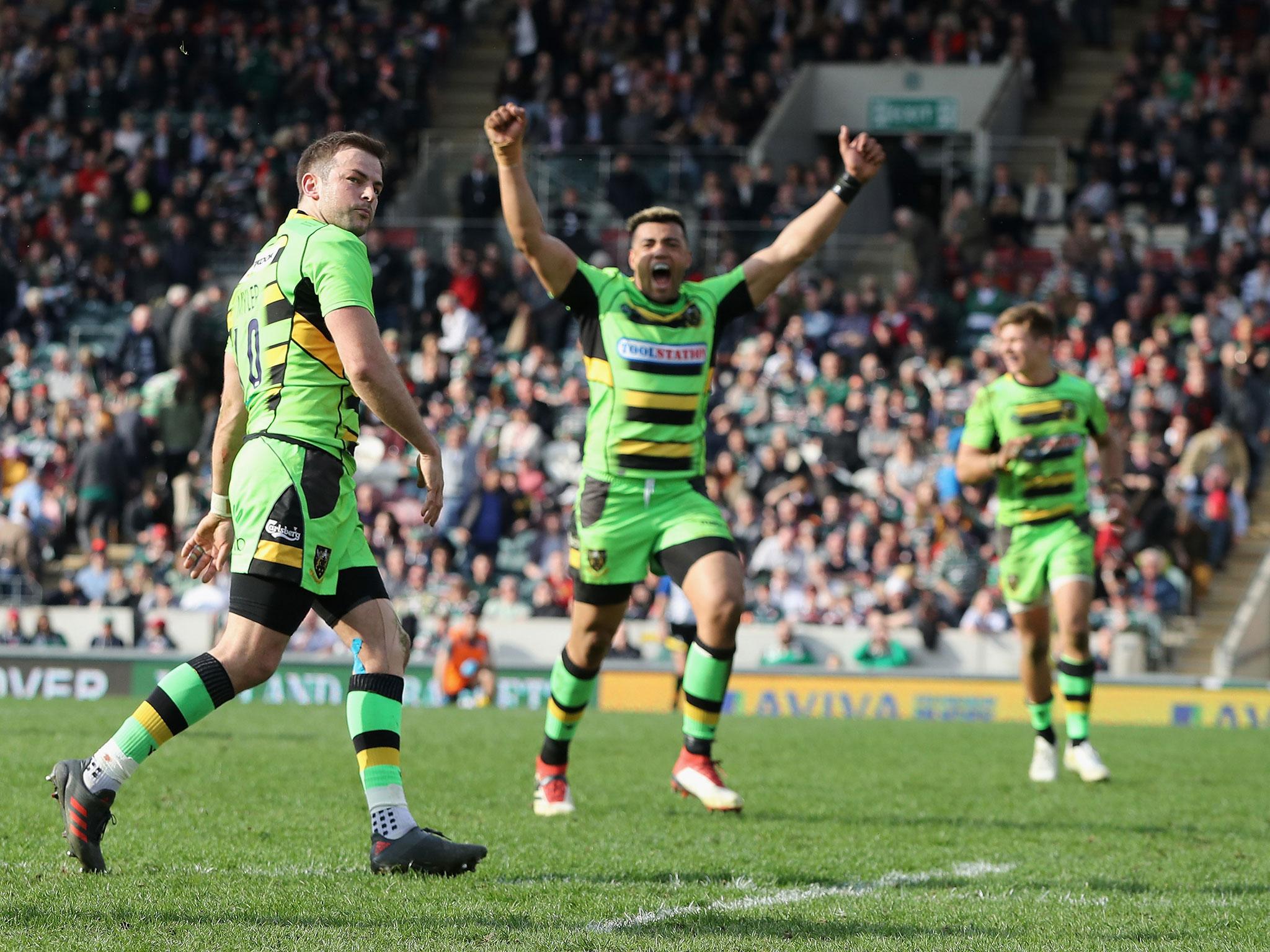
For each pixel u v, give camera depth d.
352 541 17.98
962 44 98.75
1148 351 74.12
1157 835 24.16
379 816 18.30
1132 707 54.06
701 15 100.25
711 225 84.06
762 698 56.06
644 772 31.33
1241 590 69.81
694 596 24.05
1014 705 54.91
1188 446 71.19
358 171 17.88
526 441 72.19
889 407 71.88
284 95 98.94
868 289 79.50
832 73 98.56
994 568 65.62
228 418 18.48
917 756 36.53
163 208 89.88
